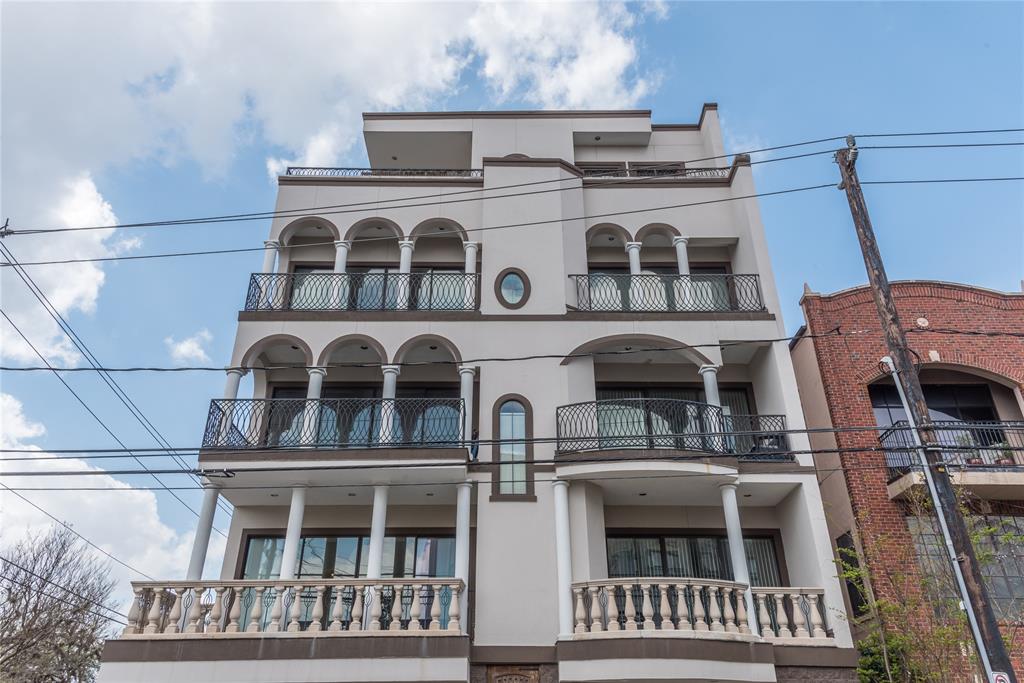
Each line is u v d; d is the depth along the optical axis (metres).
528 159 19.25
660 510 16.73
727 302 18.22
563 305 17.41
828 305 17.98
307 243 19.50
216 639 12.91
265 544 16.52
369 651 12.88
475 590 14.54
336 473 15.02
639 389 18.03
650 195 19.81
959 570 9.83
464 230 18.77
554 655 13.73
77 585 24.73
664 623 13.14
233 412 15.65
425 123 22.16
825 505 17.00
